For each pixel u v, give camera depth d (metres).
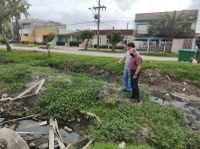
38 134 8.56
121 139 7.28
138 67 10.02
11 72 15.23
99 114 9.56
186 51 22.44
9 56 25.95
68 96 11.07
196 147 7.39
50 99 10.95
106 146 6.50
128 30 61.53
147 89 14.23
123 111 9.51
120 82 16.05
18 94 12.21
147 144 7.18
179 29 48.03
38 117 10.00
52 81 13.46
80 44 63.56
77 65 20.09
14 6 29.95
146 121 8.48
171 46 49.22
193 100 12.70
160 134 7.62
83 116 9.68
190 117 10.12
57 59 22.67
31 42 76.81
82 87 12.45
